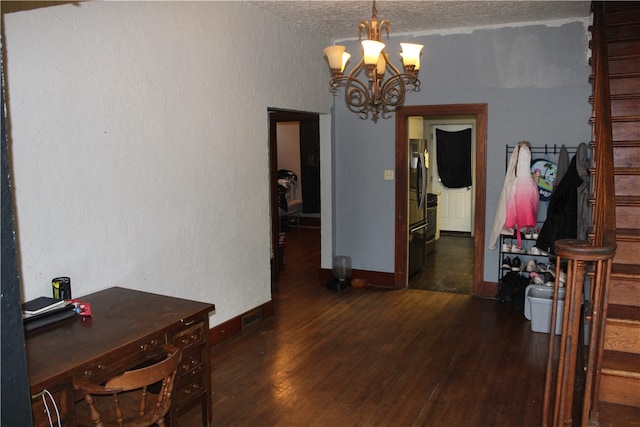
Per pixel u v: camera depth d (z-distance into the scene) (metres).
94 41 2.71
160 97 3.17
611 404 2.39
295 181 9.66
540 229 4.72
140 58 3.01
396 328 4.20
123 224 2.96
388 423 2.74
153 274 3.20
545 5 4.08
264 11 4.16
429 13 4.32
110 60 2.81
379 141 5.38
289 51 4.57
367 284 5.61
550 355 2.12
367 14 4.31
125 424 2.05
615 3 4.05
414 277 5.92
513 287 4.71
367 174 5.48
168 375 2.08
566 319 2.00
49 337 2.13
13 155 2.34
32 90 2.41
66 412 1.91
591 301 2.34
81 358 1.93
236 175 3.91
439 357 3.60
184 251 3.44
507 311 4.61
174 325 2.34
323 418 2.80
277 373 3.36
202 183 3.56
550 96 4.66
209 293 3.70
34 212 2.45
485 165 4.96
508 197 4.67
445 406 2.91
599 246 1.94
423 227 6.20
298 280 5.79
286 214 9.11
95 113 2.74
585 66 4.52
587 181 4.24
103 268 2.85
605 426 2.24
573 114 4.61
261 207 4.25
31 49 2.40
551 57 4.62
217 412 2.87
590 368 2.11
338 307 4.78
